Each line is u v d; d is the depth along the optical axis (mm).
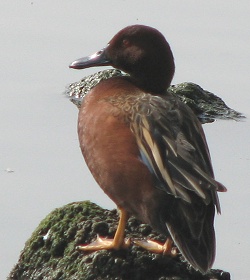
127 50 12773
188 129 11273
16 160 15055
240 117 17828
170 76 12719
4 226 12930
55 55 19656
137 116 11250
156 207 10828
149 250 11422
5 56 19625
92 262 11273
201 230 10586
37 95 18000
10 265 12016
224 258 12367
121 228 11406
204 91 18531
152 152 10891
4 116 17000
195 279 11320
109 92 11953
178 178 10617
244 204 13844
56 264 11547
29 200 13711
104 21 21203
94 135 11445
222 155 15844
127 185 11070
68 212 12086
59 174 14570
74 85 18422
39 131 16328
